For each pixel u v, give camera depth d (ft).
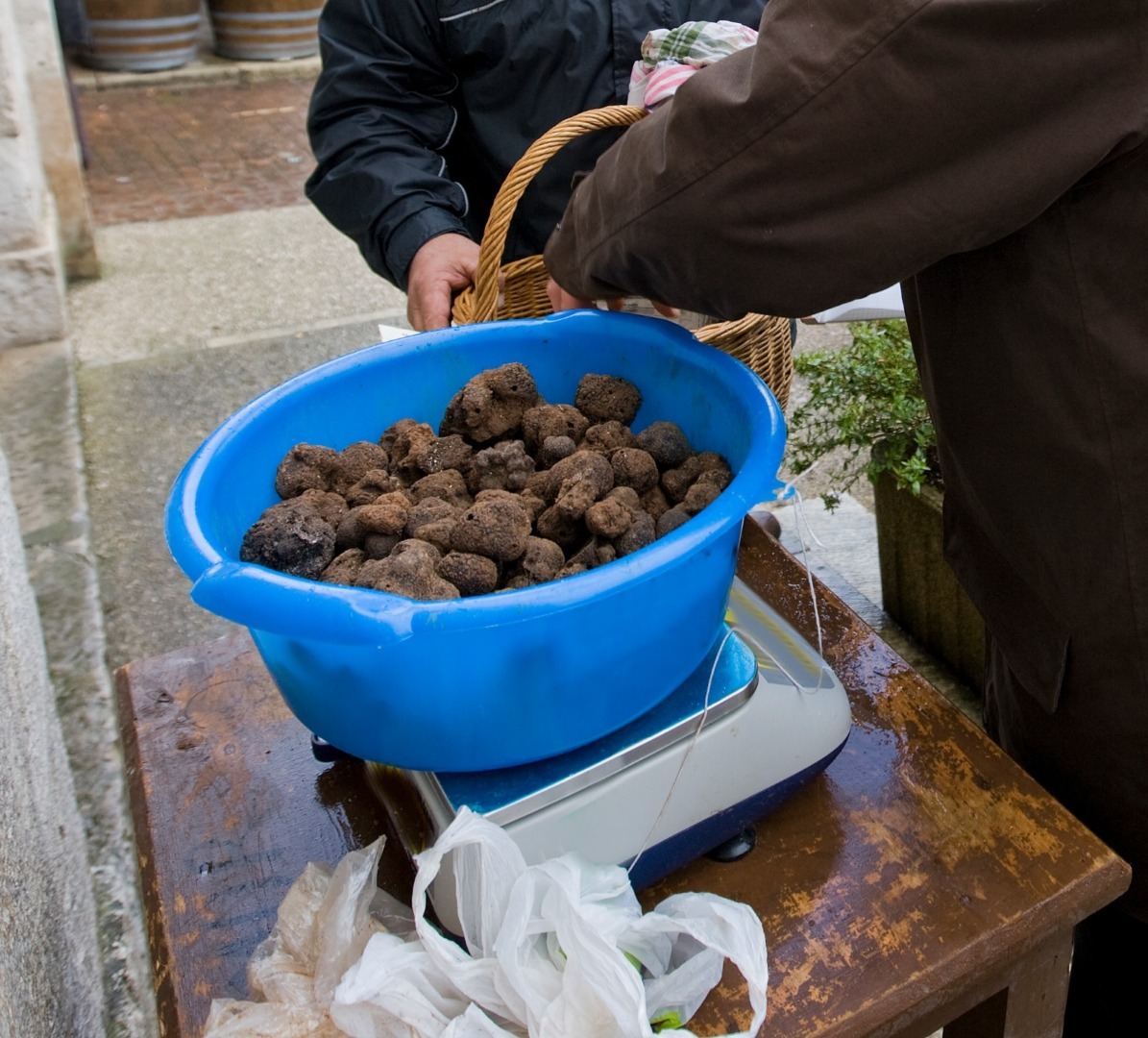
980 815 3.18
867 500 9.09
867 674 3.73
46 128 12.94
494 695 2.67
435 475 3.57
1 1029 2.94
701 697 3.02
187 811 3.45
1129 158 2.66
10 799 3.95
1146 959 4.32
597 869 2.76
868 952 2.84
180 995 2.92
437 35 5.46
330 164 5.72
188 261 14.10
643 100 4.89
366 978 2.57
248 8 20.94
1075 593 3.28
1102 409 2.95
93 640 8.11
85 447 10.47
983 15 2.43
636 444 3.64
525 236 5.84
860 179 2.68
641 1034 2.43
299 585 2.48
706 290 3.09
